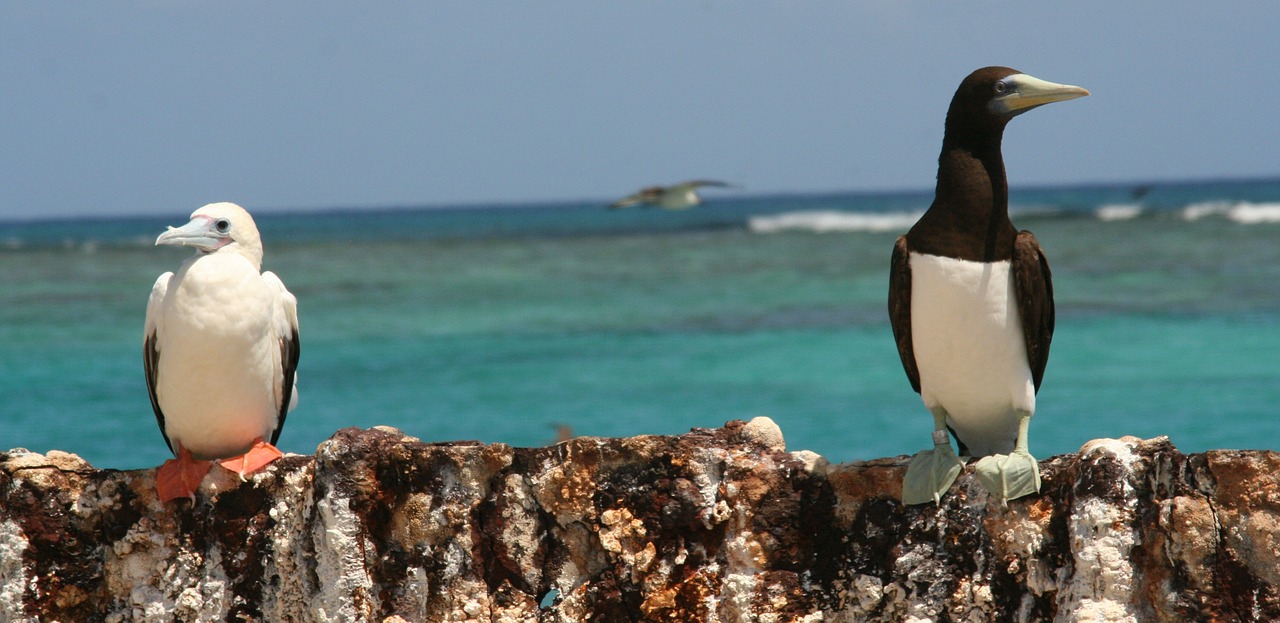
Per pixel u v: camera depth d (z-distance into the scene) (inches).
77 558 500.1
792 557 481.1
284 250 7007.9
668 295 3666.3
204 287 552.4
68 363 2279.8
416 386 2055.9
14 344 2561.5
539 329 2883.9
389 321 3093.0
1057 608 450.9
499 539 480.1
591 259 5674.2
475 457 481.1
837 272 4436.5
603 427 1664.6
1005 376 539.5
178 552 499.5
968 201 526.9
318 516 481.4
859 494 480.7
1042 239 5866.1
